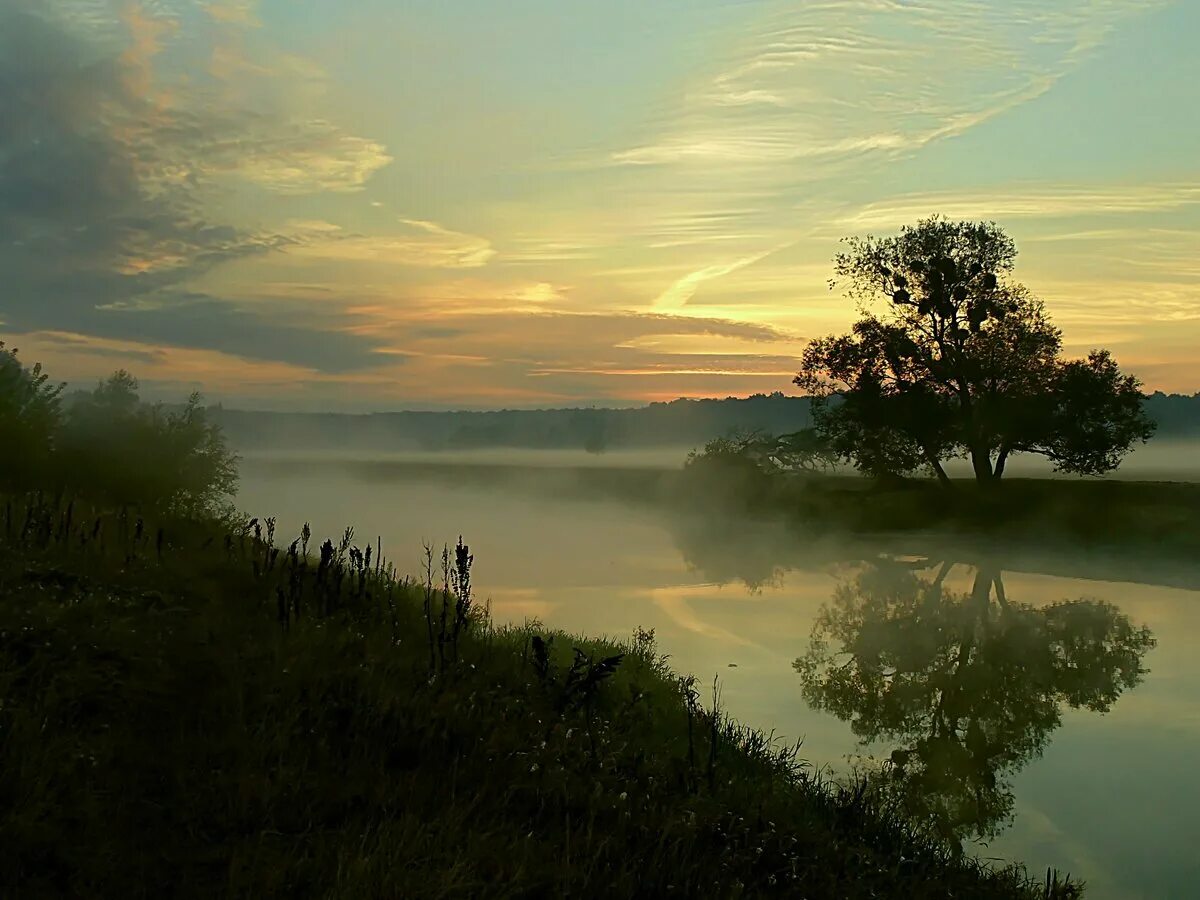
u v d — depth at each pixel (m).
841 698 16.08
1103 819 11.14
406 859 5.23
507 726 7.89
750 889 6.07
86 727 6.28
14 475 20.17
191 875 4.90
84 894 4.55
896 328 49.41
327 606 11.78
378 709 7.49
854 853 7.74
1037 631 22.67
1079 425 47.34
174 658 7.90
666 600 25.70
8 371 21.27
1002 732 14.62
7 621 7.60
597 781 7.11
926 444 49.22
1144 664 19.48
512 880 5.21
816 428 54.34
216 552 14.35
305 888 4.91
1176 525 39.84
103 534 12.98
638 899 5.54
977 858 9.77
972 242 47.84
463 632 12.52
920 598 27.27
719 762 10.29
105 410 23.42
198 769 6.00
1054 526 42.56
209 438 25.36
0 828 4.80
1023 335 47.28
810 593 27.75
